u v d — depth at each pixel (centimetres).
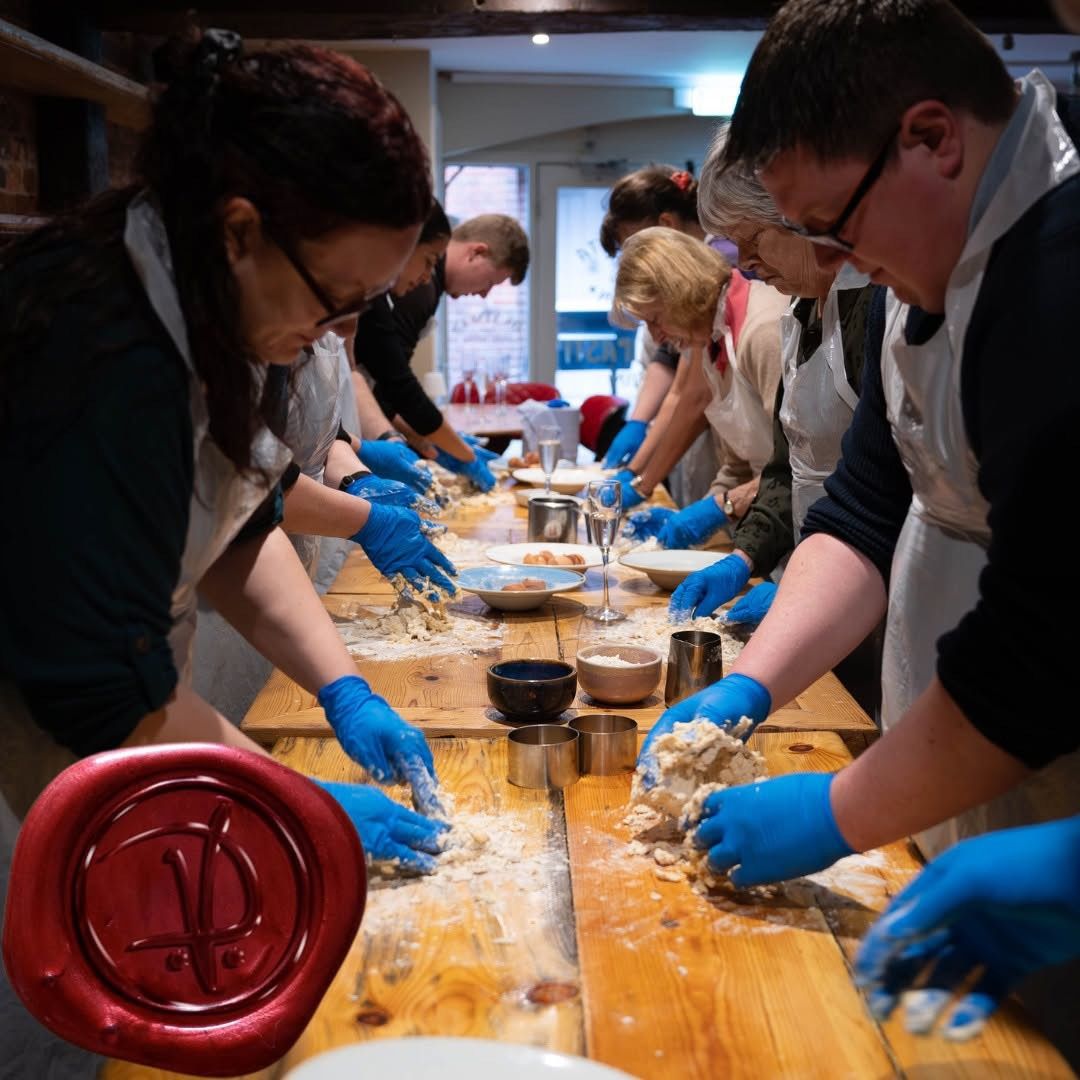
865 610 148
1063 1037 127
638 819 133
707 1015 98
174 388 97
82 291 96
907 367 118
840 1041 95
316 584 284
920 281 107
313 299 99
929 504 131
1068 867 76
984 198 101
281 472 126
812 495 231
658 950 108
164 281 97
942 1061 92
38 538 92
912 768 103
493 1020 97
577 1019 98
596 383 991
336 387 233
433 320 439
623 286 297
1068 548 89
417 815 127
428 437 378
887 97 98
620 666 170
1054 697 91
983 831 127
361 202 92
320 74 93
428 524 227
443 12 443
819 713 170
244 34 456
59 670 94
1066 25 84
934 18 99
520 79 889
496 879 121
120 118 395
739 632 211
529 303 969
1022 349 95
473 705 172
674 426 359
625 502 346
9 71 311
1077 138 104
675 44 754
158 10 405
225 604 149
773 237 184
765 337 272
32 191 356
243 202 93
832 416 221
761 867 114
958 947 82
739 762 129
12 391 94
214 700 239
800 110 101
